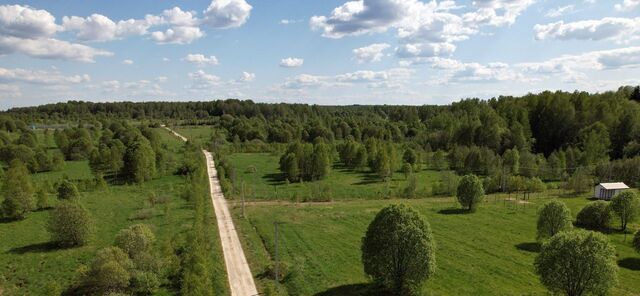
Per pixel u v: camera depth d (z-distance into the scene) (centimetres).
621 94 17400
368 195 10494
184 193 9794
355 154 14612
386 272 4466
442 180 11000
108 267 4503
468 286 4872
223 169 12962
